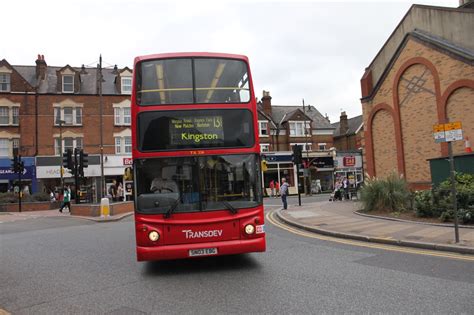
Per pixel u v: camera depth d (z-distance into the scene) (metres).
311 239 10.67
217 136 7.23
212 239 6.94
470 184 11.95
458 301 5.06
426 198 12.86
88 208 21.25
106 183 35.88
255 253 8.81
